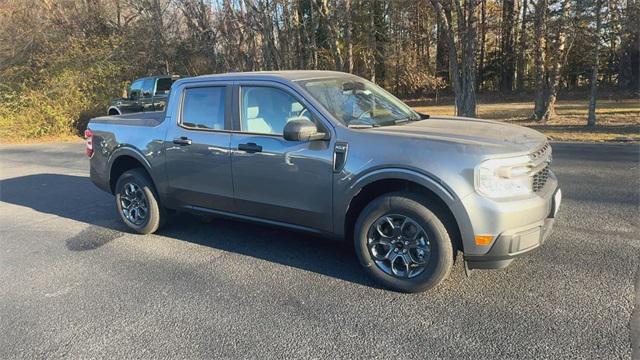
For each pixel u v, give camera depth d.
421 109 26.44
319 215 4.07
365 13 27.64
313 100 4.08
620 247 4.45
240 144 4.42
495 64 39.09
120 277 4.36
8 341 3.36
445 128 4.02
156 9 24.67
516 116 19.72
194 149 4.77
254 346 3.15
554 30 16.77
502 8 36.09
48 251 5.14
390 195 3.72
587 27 15.34
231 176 4.53
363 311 3.54
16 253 5.13
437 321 3.34
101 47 22.30
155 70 23.89
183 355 3.09
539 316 3.33
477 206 3.38
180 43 24.88
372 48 28.59
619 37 16.31
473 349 3.00
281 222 4.37
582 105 23.23
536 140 3.77
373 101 4.57
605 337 3.04
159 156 5.11
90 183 8.80
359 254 3.92
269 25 21.39
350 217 4.04
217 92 4.70
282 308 3.64
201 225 5.78
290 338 3.23
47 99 18.61
